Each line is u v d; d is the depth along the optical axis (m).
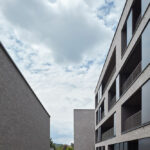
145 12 8.15
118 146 12.40
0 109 6.48
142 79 8.16
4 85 6.84
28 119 10.74
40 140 15.06
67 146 46.41
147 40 7.85
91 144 34.38
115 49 14.59
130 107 11.61
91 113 35.94
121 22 12.47
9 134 7.45
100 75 22.08
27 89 10.38
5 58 6.88
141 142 8.11
